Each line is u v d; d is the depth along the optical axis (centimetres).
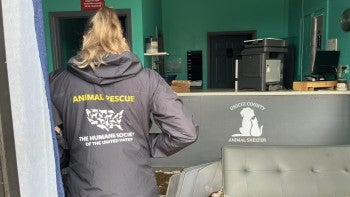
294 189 181
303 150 195
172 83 388
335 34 407
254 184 182
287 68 545
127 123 113
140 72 116
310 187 181
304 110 360
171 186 216
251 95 363
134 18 399
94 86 112
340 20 392
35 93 63
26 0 61
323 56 377
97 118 110
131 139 113
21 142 61
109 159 108
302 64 538
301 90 367
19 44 60
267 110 363
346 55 376
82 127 110
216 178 218
